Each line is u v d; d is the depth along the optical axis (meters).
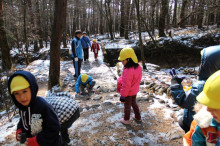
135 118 3.36
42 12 25.59
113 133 3.01
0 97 5.53
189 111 1.73
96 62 10.65
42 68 11.07
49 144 1.48
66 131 2.27
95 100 4.65
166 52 12.88
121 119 3.33
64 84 6.41
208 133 1.16
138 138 2.84
